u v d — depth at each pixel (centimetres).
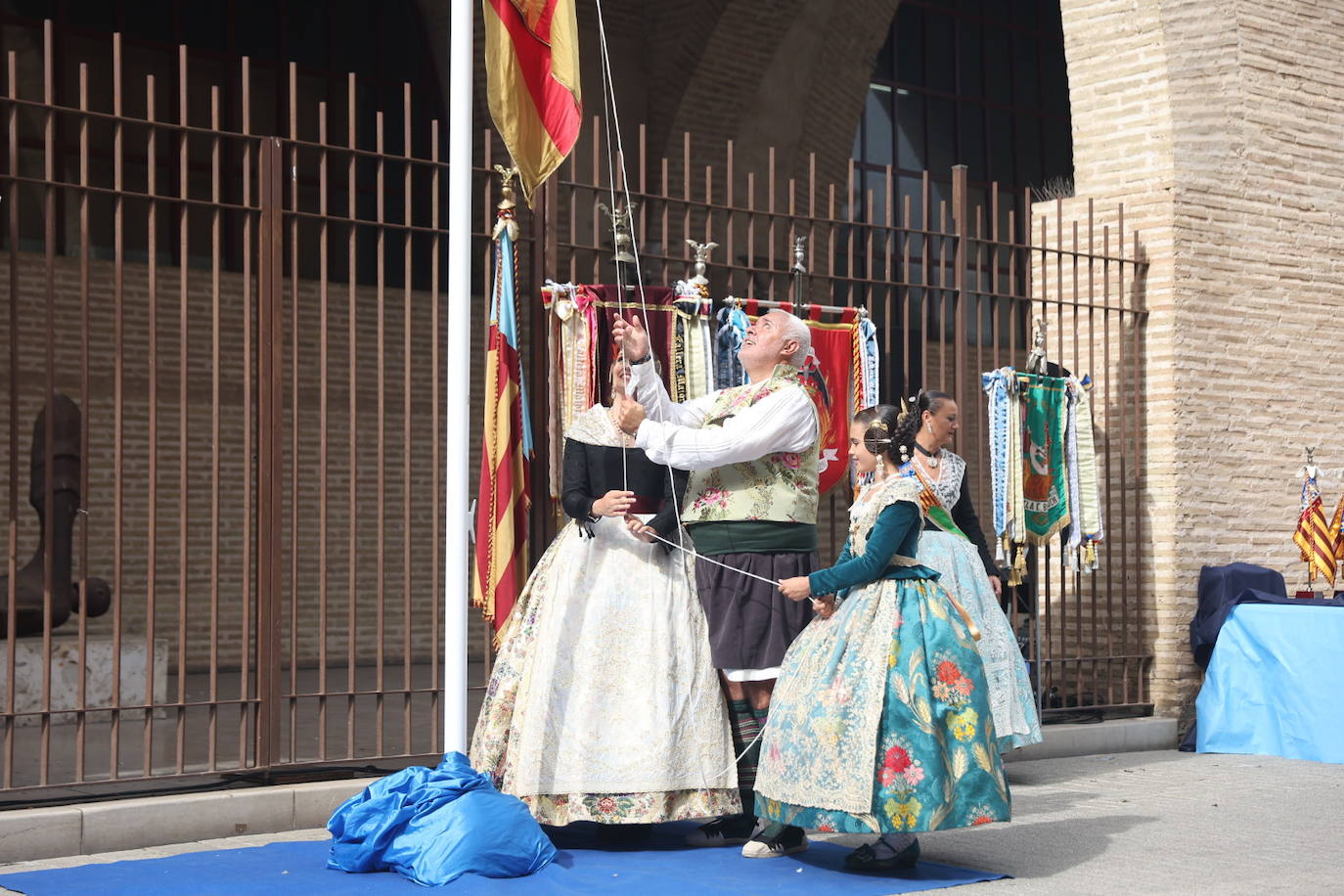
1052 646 852
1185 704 793
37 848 464
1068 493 753
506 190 578
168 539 1189
